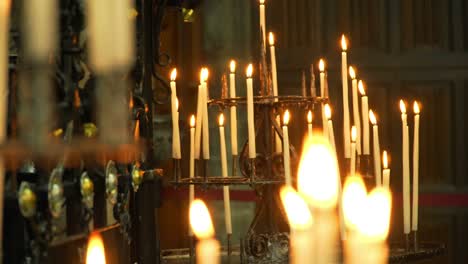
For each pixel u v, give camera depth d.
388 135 12.17
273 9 12.25
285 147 5.40
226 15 11.83
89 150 3.11
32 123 2.98
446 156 12.16
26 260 3.74
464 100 12.16
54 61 3.78
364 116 6.30
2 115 2.96
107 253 4.54
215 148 11.33
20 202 3.59
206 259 5.01
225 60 11.82
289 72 12.27
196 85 11.86
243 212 11.31
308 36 12.24
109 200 4.33
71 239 4.00
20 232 3.75
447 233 11.89
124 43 3.20
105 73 3.27
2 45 2.97
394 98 12.23
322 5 12.25
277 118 6.15
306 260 2.60
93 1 3.16
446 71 12.20
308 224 2.65
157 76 5.82
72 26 3.95
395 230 11.77
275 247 5.74
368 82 12.24
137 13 5.10
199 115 6.05
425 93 12.23
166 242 11.44
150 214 5.42
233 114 6.33
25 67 3.43
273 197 5.81
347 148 6.18
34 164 3.95
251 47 11.89
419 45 12.26
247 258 5.75
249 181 5.52
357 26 12.28
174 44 11.88
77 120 3.99
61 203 3.82
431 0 12.26
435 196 11.98
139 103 5.07
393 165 12.09
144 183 5.37
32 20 2.95
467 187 12.07
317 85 12.16
